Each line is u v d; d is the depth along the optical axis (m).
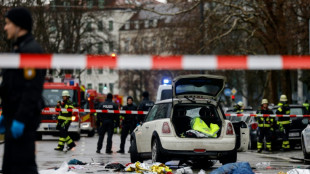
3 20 66.06
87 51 106.31
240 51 71.44
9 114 11.17
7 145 10.99
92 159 31.83
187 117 27.39
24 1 73.88
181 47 69.19
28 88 10.80
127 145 51.38
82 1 101.88
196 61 13.09
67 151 40.06
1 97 11.33
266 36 65.81
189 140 25.83
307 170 19.34
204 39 65.56
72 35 99.19
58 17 96.88
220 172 18.11
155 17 73.19
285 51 63.94
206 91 28.31
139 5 70.38
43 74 11.84
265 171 24.28
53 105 59.28
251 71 100.75
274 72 70.50
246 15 64.81
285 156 36.62
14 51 11.28
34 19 77.50
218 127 26.48
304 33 63.81
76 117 59.00
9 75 11.10
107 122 38.38
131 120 39.03
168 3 69.62
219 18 65.69
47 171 20.61
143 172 22.17
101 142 38.31
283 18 62.97
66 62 12.55
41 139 59.97
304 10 62.19
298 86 101.75
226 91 89.88
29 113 10.68
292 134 43.09
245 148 29.95
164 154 25.84
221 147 26.02
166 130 26.08
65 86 59.69
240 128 29.84
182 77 27.56
